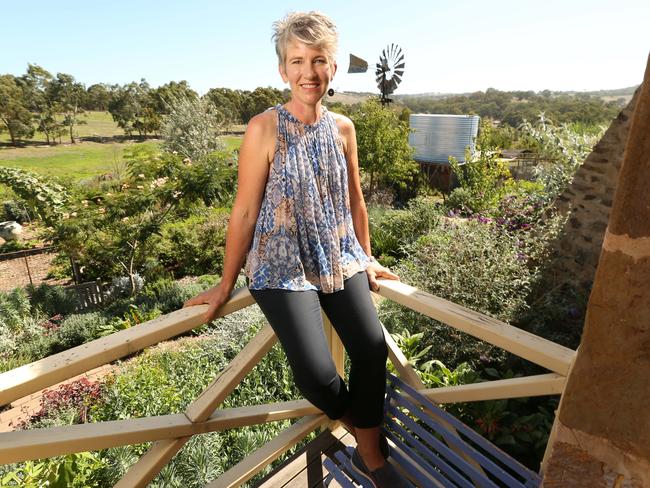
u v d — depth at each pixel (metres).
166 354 4.93
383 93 15.26
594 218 4.12
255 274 1.12
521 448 2.39
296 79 1.04
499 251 4.02
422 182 15.97
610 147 4.03
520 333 1.06
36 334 7.11
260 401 3.46
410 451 1.32
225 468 2.81
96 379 4.97
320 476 1.54
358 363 1.17
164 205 9.43
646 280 0.55
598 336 0.63
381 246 9.53
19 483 2.21
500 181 11.98
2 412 5.01
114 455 2.77
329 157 1.13
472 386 1.25
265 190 1.11
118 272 9.95
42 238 9.81
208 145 17.70
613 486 0.67
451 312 1.17
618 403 0.63
